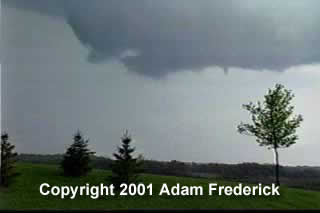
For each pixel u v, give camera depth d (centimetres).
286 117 5197
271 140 5219
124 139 4728
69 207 3991
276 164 5172
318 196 4631
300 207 4347
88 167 4872
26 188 4328
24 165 5050
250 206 4238
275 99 5222
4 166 4619
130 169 4625
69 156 4934
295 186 4956
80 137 5041
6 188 4306
